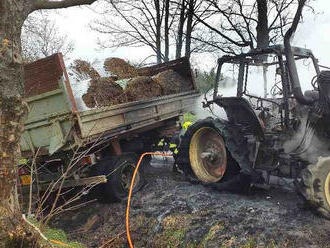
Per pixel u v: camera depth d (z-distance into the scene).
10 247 2.37
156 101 6.13
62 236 4.47
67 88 4.69
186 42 10.89
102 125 5.07
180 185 5.85
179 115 6.84
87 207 5.43
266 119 5.30
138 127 5.82
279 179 5.57
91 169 5.41
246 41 9.30
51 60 4.70
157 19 11.66
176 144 6.71
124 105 5.46
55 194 5.45
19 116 2.53
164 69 7.41
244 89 5.62
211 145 5.76
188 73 7.20
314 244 3.62
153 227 4.57
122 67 6.67
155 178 6.45
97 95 5.48
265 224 4.07
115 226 4.80
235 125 5.49
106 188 5.45
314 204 4.14
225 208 4.62
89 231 4.82
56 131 4.82
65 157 5.15
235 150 5.14
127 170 5.77
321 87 4.36
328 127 4.43
